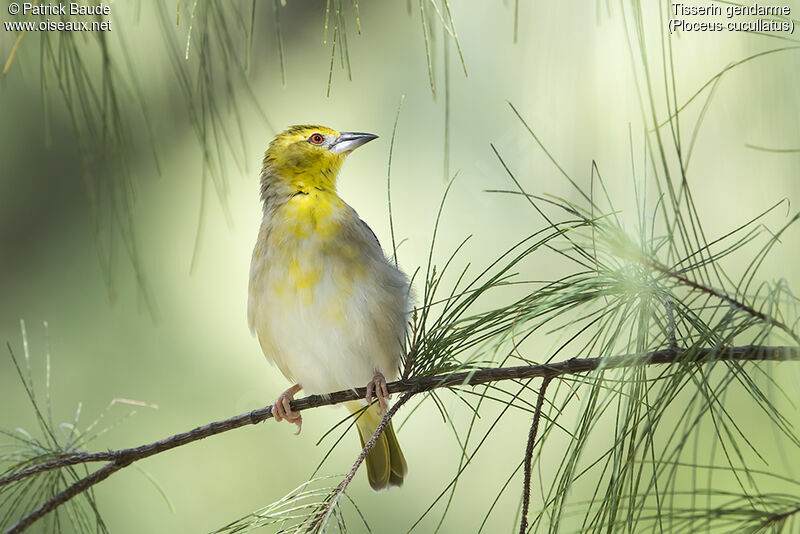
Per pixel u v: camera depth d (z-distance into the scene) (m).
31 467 5.78
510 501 10.61
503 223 11.57
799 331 4.50
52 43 5.62
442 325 6.02
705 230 8.68
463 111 11.47
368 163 12.11
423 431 11.11
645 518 4.20
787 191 6.93
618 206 7.83
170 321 10.92
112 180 5.68
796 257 6.64
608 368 4.73
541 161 10.64
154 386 10.61
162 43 9.21
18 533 5.50
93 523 9.60
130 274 10.73
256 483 10.58
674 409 9.43
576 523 7.54
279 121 11.95
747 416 9.25
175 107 10.62
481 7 11.26
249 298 8.91
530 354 10.47
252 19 4.98
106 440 10.23
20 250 10.64
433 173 11.88
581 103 7.88
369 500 10.86
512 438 10.80
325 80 12.23
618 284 4.77
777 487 8.70
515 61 10.67
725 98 7.81
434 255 11.59
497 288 11.38
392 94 12.17
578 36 7.77
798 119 6.02
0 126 10.46
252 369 10.99
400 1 12.12
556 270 11.27
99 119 6.25
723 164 8.25
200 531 10.23
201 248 11.28
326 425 11.07
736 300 4.72
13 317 10.47
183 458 10.51
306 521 5.33
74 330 10.58
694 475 4.09
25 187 10.66
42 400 10.27
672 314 4.84
